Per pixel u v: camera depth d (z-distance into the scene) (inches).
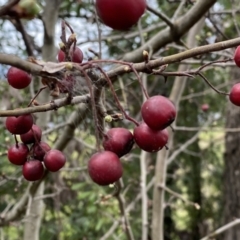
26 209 100.2
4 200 153.3
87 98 44.0
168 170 216.4
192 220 237.1
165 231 233.9
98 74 45.1
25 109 40.9
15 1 33.3
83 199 157.6
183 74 40.3
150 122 38.1
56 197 136.6
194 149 209.6
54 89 44.8
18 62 33.5
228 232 174.6
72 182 155.3
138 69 40.3
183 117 196.4
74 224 155.6
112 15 28.1
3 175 94.5
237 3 126.1
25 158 47.3
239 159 174.7
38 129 47.6
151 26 129.5
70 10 120.3
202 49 38.1
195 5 79.0
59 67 35.9
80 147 142.8
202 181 239.3
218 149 233.8
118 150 40.1
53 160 46.1
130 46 130.3
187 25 80.9
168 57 39.2
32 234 102.1
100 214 156.7
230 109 177.0
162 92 158.2
